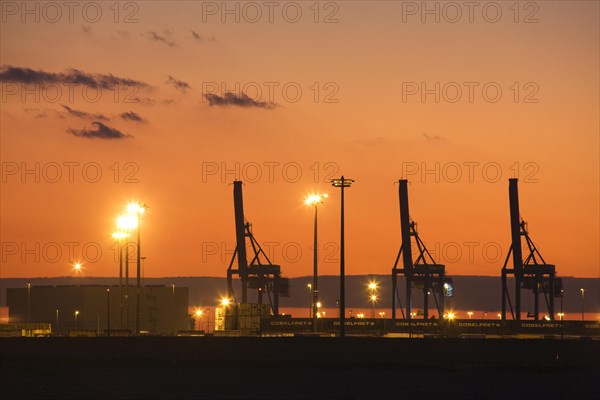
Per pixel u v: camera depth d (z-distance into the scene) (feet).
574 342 549.13
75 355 563.89
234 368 549.13
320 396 409.08
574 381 484.74
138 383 458.50
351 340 549.13
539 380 488.85
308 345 552.00
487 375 514.68
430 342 546.67
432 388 446.60
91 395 408.05
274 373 515.91
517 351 547.49
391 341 548.72
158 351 562.66
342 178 531.50
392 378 492.95
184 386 444.96
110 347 564.30
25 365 555.69
